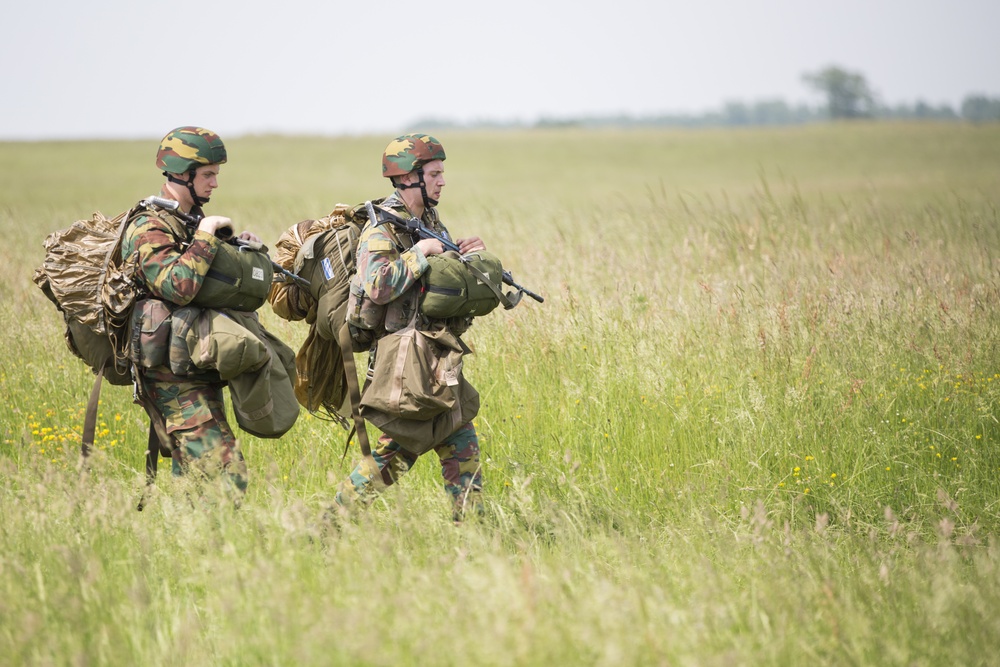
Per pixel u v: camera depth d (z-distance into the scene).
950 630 11.88
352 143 193.12
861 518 17.19
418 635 11.02
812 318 22.70
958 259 29.83
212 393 15.65
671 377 20.88
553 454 18.53
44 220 50.06
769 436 18.91
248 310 15.73
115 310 14.96
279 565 13.02
